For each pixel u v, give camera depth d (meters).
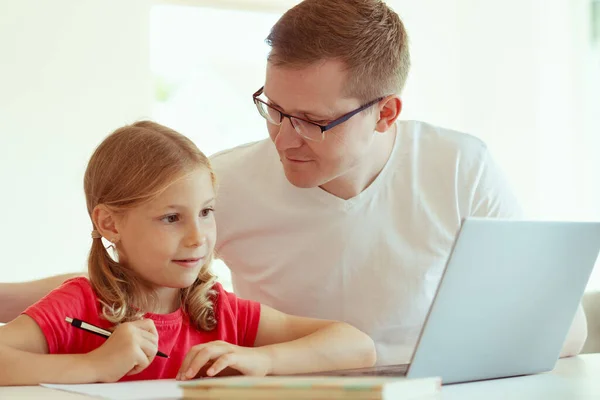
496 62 4.51
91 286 1.50
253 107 4.28
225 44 4.23
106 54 3.87
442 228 1.76
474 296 1.13
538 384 1.19
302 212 1.74
